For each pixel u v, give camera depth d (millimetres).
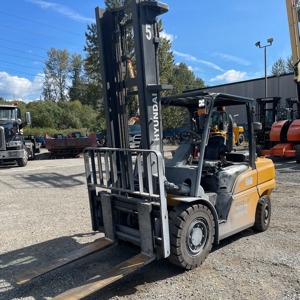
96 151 4406
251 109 5008
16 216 6844
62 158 21594
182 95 4398
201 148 4098
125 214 4445
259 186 5234
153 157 3959
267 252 4555
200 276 3904
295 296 3430
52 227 6035
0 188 10008
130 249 4789
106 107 4371
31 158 20516
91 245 4328
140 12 3859
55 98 83500
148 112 3965
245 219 4922
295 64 13367
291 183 9297
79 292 3271
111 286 3738
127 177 4273
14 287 3848
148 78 3943
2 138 15039
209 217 4121
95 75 37250
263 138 16016
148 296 3514
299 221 5910
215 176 4613
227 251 4613
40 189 9742
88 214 6848
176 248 3807
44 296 3637
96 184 4488
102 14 4320
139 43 3910
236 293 3518
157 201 3768
